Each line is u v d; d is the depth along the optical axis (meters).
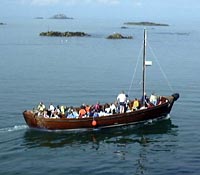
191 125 42.88
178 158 32.97
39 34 188.12
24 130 40.00
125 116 41.91
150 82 69.31
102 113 41.56
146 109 43.12
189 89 63.34
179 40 169.75
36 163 31.56
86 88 62.69
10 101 52.88
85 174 29.45
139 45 141.62
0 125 41.47
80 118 40.03
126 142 37.47
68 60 97.06
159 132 40.59
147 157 33.22
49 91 59.97
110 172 29.86
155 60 99.31
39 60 95.75
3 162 31.61
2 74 74.12
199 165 31.38
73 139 38.12
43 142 36.88
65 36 179.88
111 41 158.88
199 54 115.75
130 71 81.38
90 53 113.75
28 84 64.94
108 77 73.56
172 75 77.00
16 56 102.19
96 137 38.94
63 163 31.67
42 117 39.16
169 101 45.28
